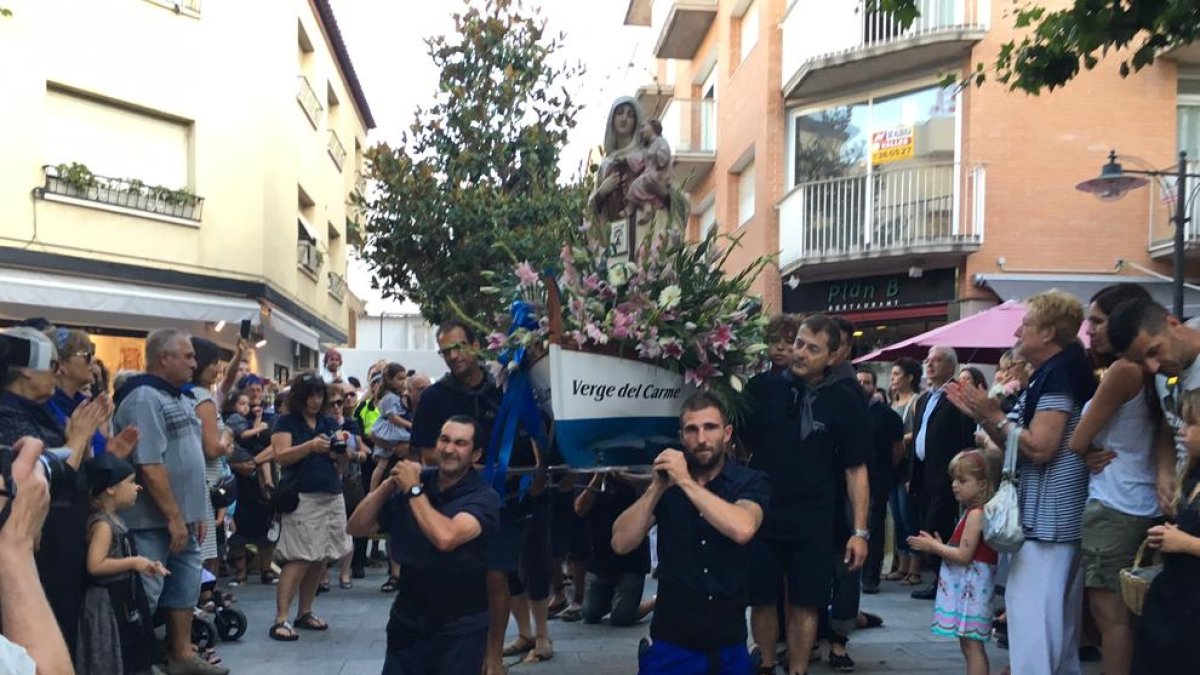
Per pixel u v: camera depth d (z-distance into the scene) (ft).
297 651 19.56
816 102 54.03
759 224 56.95
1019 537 13.98
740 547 11.64
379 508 12.86
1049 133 45.39
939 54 47.09
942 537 23.95
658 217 20.38
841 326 16.57
